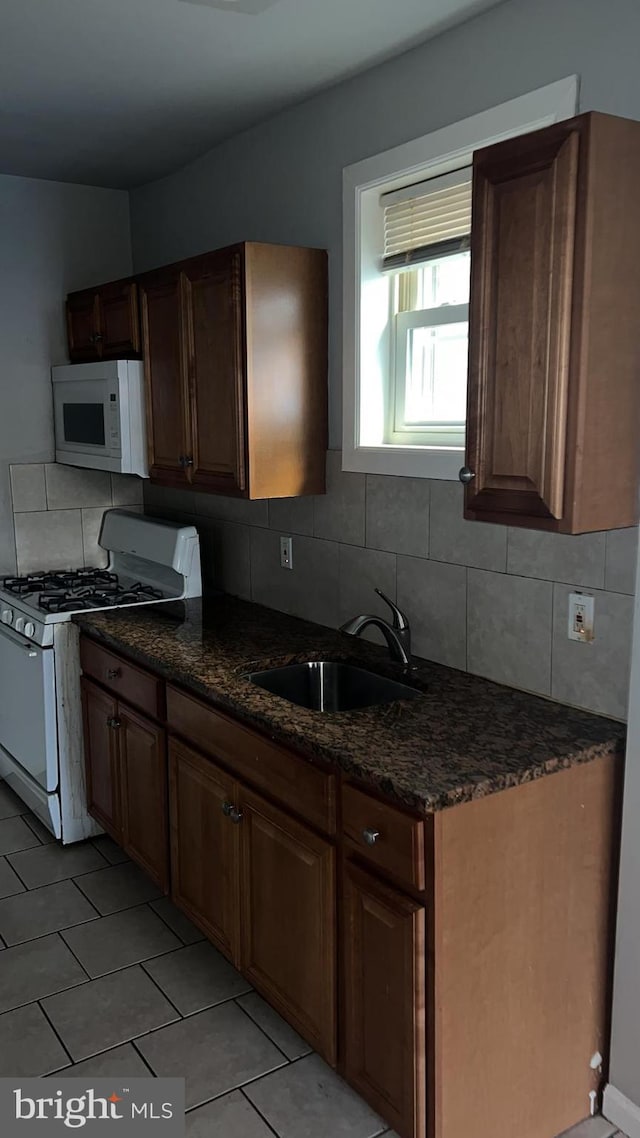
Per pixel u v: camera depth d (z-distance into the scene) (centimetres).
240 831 221
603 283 161
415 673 232
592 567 194
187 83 254
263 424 262
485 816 166
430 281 247
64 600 324
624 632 189
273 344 260
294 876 201
